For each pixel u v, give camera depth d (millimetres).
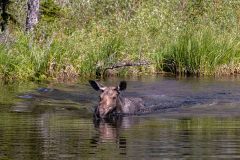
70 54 48219
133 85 42094
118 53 50281
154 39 53000
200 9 60438
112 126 26531
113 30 53500
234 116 29406
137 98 32938
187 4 60750
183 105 33656
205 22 57656
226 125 26500
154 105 33469
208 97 36531
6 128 25672
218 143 22312
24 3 57438
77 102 34625
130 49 51156
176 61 50969
